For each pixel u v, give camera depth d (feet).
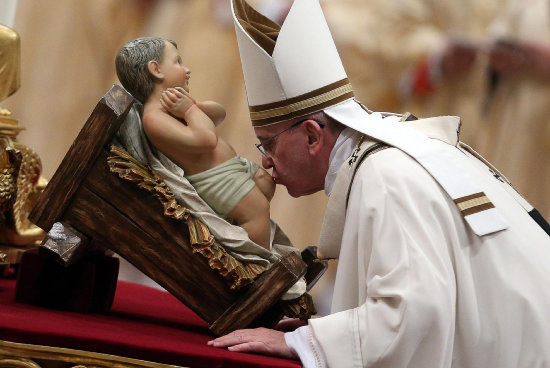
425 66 61.21
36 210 20.72
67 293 21.68
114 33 60.39
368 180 20.83
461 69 62.08
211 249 20.81
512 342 20.20
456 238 20.27
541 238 21.50
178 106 21.21
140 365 17.85
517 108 63.26
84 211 20.83
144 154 21.24
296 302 21.71
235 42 60.39
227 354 18.74
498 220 20.85
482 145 63.57
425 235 19.70
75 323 19.22
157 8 60.95
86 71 60.03
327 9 61.36
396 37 61.11
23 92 59.11
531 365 20.10
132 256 20.90
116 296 26.73
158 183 20.95
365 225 20.31
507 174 63.67
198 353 18.21
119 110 20.40
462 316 20.15
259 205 21.97
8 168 24.45
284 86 22.59
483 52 62.08
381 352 19.06
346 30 60.49
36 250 22.11
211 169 21.65
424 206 20.18
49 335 17.53
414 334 18.90
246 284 20.94
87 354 17.62
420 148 21.43
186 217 20.92
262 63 22.68
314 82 22.58
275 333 20.15
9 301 21.54
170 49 21.88
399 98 61.98
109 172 20.80
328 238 22.56
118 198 20.84
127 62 21.36
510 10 62.54
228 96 60.29
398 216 19.95
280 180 23.38
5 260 25.62
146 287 31.30
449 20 61.93
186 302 21.06
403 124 23.08
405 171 20.67
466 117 62.95
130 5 60.59
